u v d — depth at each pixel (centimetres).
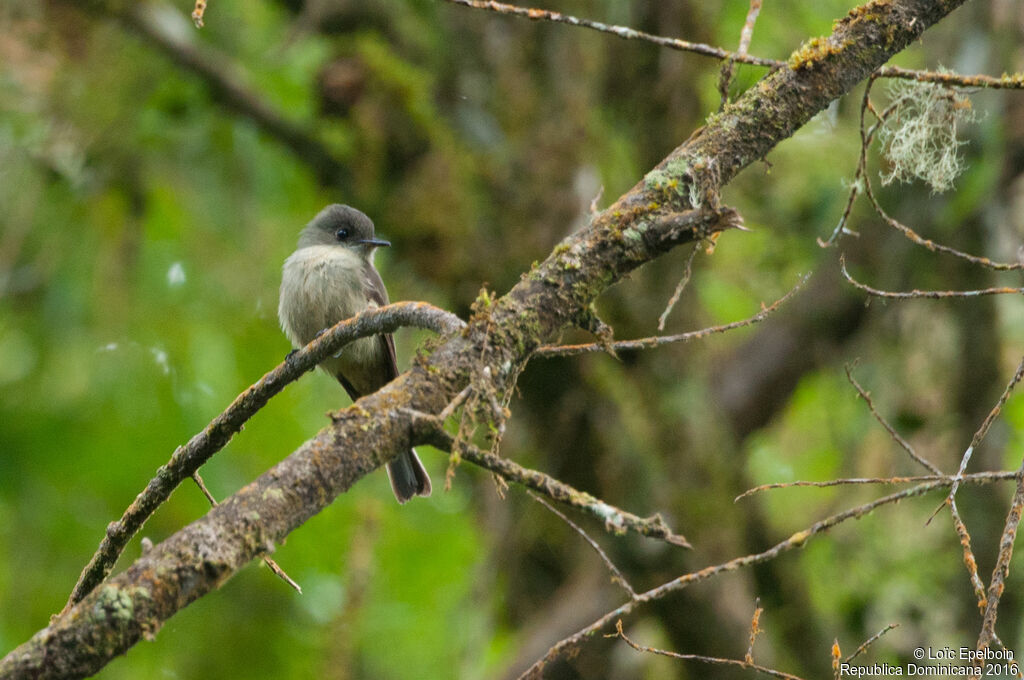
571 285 455
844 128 1251
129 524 503
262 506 399
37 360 1221
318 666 1110
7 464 1189
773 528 1193
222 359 1277
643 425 1128
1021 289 484
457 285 1151
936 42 1161
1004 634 1061
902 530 1183
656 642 1130
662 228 454
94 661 369
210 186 1231
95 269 1230
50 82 1184
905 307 1218
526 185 1166
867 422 1208
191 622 1191
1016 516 438
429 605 1321
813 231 1280
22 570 1165
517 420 1159
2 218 1204
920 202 1166
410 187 1159
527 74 1195
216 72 1156
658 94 1184
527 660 1069
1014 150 1119
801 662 1133
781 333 1255
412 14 1219
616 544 1099
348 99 1167
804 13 1220
